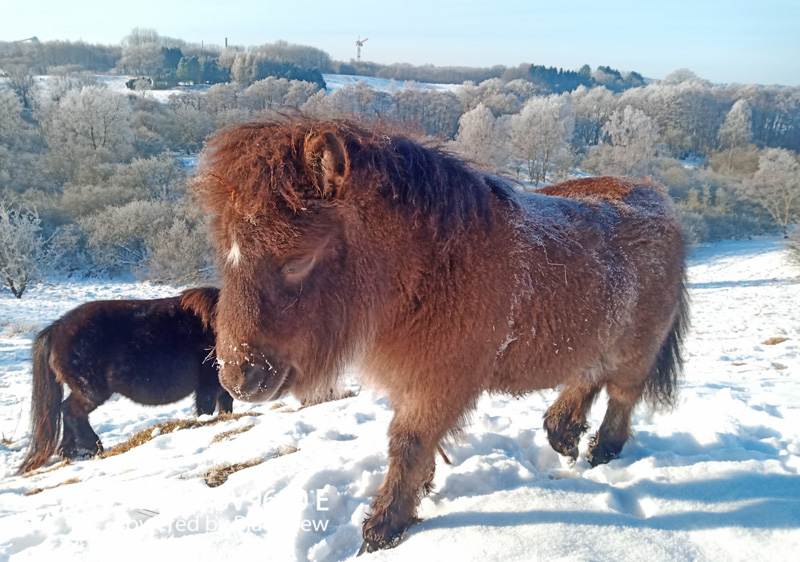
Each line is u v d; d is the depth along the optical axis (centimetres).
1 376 1153
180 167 3691
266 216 243
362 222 268
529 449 414
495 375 320
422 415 292
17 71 6025
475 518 300
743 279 3181
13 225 2645
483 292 284
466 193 292
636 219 371
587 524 289
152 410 858
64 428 636
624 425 402
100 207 3241
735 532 280
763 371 867
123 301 664
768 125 8012
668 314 387
